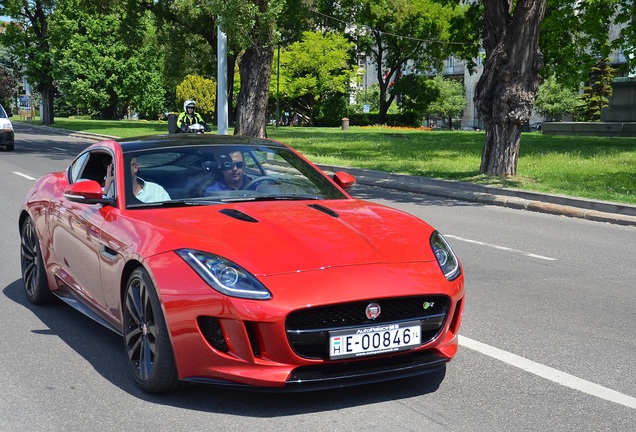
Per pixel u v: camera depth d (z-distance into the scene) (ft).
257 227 14.10
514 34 54.49
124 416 12.84
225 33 78.79
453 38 117.70
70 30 211.61
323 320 12.57
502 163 56.54
